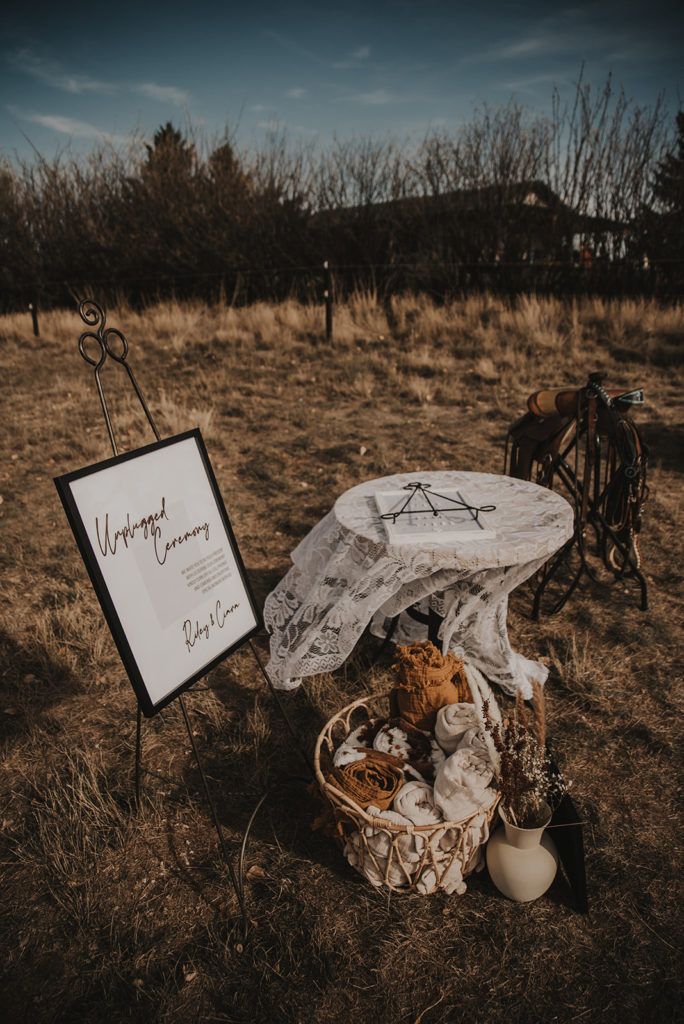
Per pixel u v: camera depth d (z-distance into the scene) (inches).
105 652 153.4
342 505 128.2
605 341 410.9
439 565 108.9
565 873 95.7
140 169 652.7
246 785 116.3
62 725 132.1
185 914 95.3
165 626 95.3
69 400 364.8
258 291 604.7
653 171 458.9
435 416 316.8
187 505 100.7
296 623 126.8
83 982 87.5
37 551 202.7
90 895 98.0
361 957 88.5
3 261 690.2
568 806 94.0
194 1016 83.0
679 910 92.9
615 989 84.0
